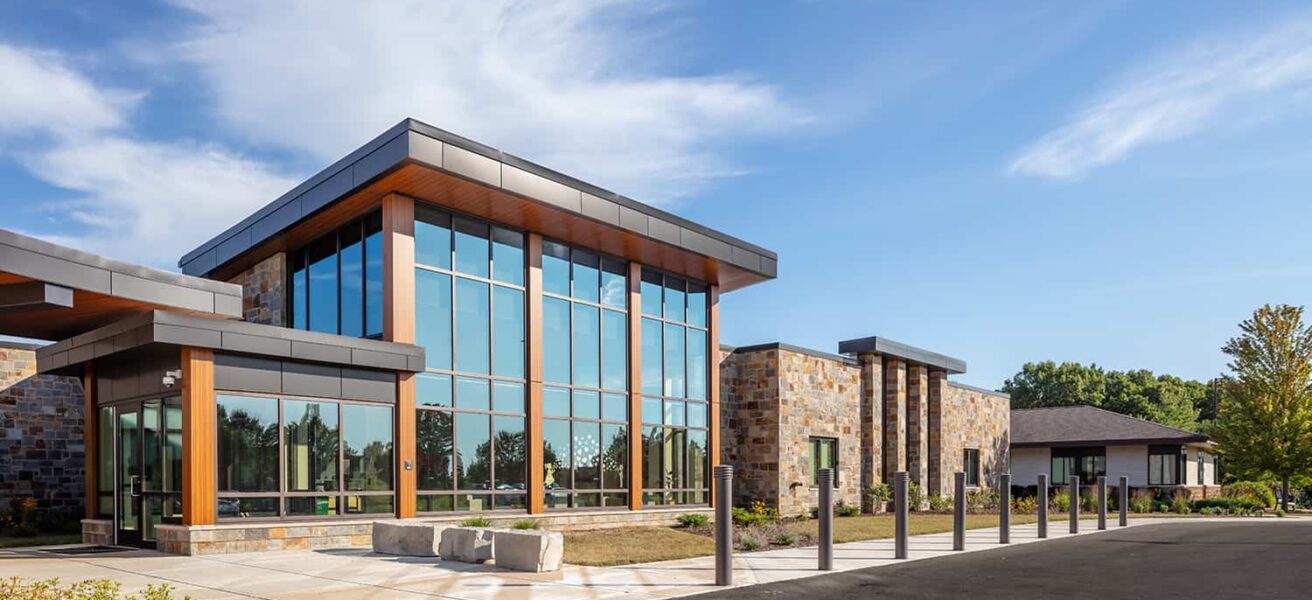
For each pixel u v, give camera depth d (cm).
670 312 2245
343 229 1764
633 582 1071
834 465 2644
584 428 1958
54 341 1761
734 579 1108
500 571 1155
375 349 1541
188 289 1429
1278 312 3425
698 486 2253
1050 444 3831
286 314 1872
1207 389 6769
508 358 1816
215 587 1011
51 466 1919
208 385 1357
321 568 1176
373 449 1566
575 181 1770
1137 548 1535
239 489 1388
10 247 1180
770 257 2294
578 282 1997
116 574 1121
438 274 1698
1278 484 4066
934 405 3125
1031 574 1165
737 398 2500
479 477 1727
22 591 813
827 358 2644
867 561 1322
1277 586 1060
